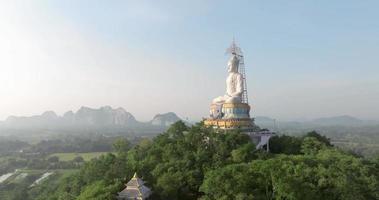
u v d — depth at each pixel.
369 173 74.38
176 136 111.94
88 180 97.75
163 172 86.56
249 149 90.62
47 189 144.50
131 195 76.19
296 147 106.75
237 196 67.38
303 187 67.62
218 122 112.75
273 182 68.62
